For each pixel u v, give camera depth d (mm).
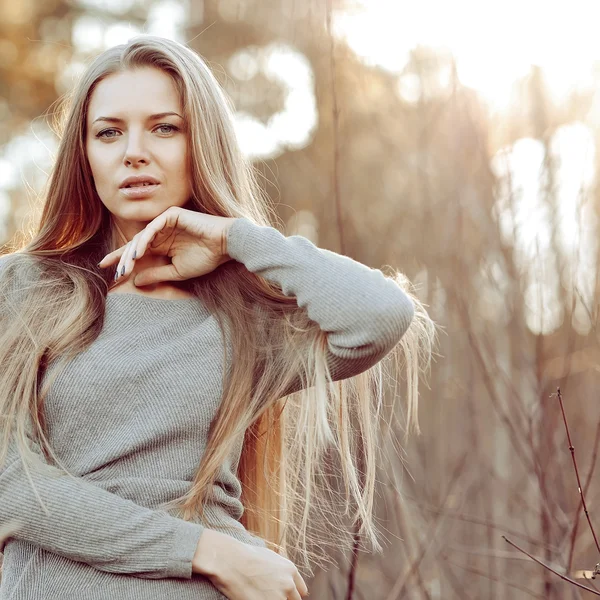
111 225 2039
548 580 2809
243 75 7180
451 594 3443
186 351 1838
